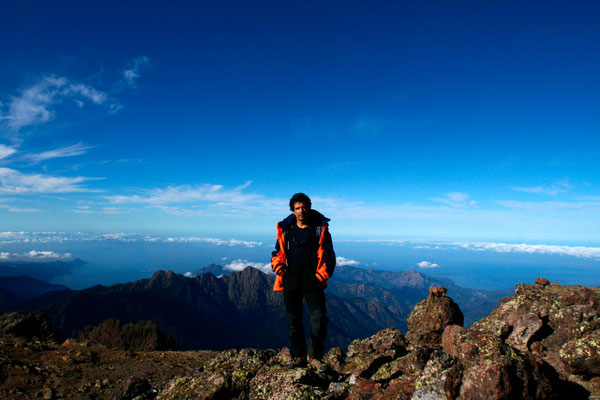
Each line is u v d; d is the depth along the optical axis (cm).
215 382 519
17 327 1383
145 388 691
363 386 471
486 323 622
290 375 505
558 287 638
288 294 577
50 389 788
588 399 395
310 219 574
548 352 524
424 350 603
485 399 342
